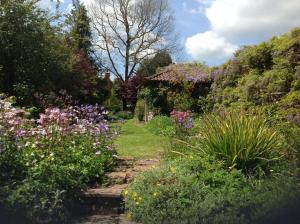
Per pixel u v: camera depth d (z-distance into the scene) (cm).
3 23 1684
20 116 945
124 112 3509
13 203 623
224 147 746
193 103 2572
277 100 1198
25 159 720
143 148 1335
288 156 745
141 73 4825
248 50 1465
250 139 738
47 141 821
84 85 2564
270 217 549
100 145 926
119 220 670
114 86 4228
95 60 4928
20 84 1675
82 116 1062
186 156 799
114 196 717
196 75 2653
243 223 566
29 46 1761
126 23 5028
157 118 2198
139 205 662
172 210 626
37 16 1786
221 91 1584
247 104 1262
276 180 663
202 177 688
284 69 1225
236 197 630
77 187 712
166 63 5041
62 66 2036
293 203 553
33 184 660
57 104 1634
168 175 712
